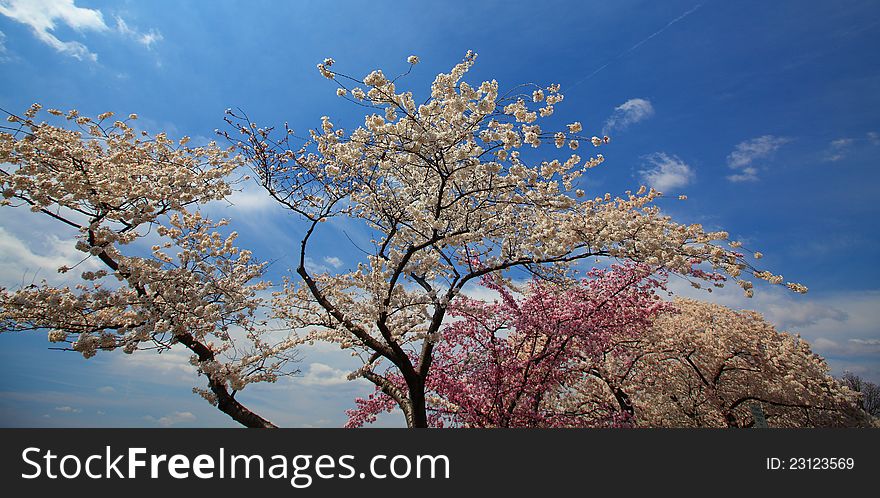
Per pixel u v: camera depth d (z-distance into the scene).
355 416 12.00
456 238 7.45
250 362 6.73
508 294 10.02
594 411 11.88
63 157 6.03
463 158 6.51
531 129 6.14
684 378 13.29
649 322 10.50
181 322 6.33
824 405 12.31
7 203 6.04
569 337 9.58
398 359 7.86
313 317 9.61
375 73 5.79
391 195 8.19
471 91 5.98
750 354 13.20
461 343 10.19
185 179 6.57
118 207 6.30
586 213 7.29
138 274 6.24
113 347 6.01
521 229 8.17
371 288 7.55
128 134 7.64
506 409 9.52
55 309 6.12
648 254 6.61
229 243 8.28
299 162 8.38
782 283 6.13
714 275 6.84
